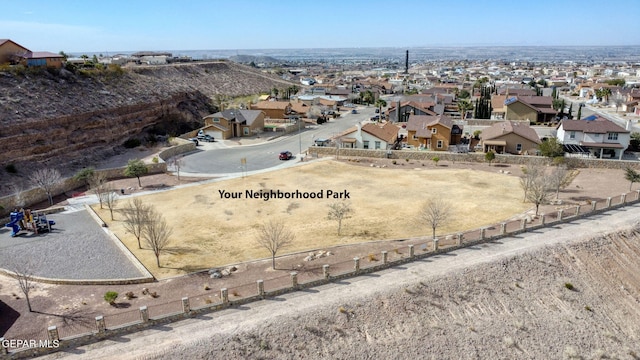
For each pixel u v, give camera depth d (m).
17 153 56.12
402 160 65.38
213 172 60.62
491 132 70.62
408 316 27.38
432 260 33.12
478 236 36.31
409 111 98.44
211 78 138.38
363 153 67.50
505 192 49.25
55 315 26.20
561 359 26.02
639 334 28.86
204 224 41.28
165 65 126.00
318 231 38.88
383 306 27.69
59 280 30.27
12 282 30.64
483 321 27.88
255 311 26.84
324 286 29.62
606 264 34.31
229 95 132.25
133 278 30.42
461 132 75.69
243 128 87.56
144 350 23.44
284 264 32.41
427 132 70.50
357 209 44.56
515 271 32.03
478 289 30.05
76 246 36.62
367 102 145.25
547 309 29.48
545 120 97.62
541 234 37.59
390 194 49.41
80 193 51.75
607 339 27.86
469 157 63.25
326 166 62.78
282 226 37.03
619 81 168.38
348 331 25.98
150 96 87.44
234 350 23.94
